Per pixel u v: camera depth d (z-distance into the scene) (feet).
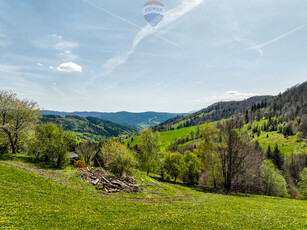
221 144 163.22
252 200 108.17
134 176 143.54
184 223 52.42
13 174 87.15
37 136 161.07
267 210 73.05
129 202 81.51
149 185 128.16
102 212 62.34
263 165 217.77
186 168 226.17
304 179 230.07
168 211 68.59
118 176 127.85
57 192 80.64
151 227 48.11
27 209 53.93
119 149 144.97
